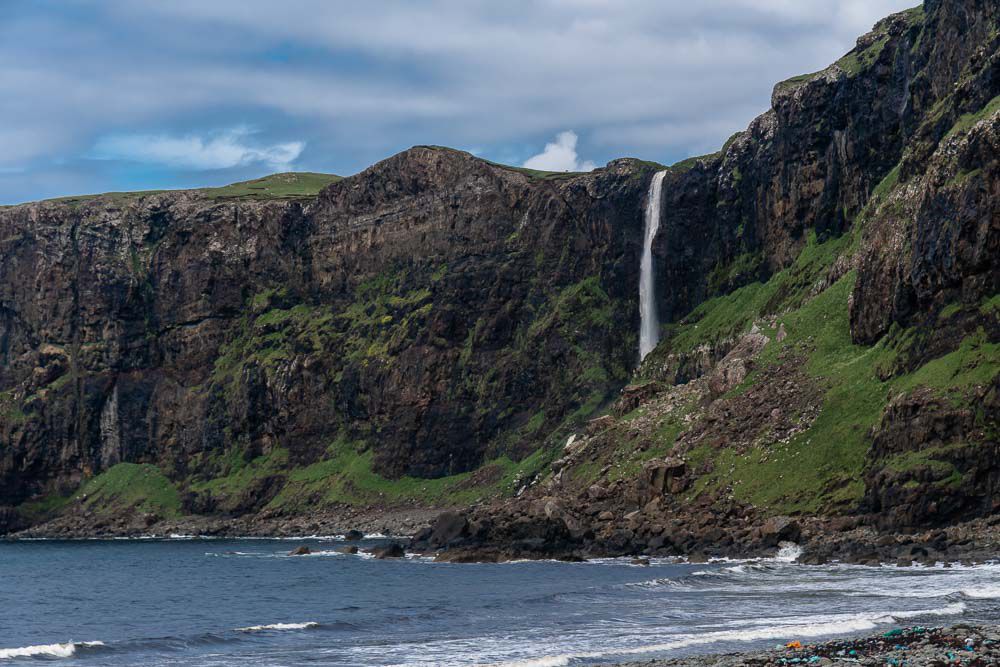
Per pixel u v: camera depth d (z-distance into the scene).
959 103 117.44
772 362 129.25
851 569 83.50
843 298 132.88
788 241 165.12
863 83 154.50
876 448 100.69
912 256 111.94
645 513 113.19
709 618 61.81
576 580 86.56
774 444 113.50
